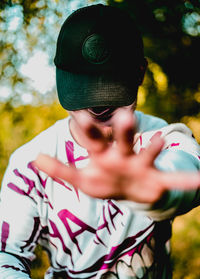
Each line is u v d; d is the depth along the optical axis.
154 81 2.27
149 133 1.35
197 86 2.32
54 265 1.48
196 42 2.26
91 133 0.55
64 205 1.33
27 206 1.35
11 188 1.36
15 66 2.41
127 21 1.39
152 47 2.23
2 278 1.21
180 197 0.73
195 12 2.21
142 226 1.34
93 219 1.33
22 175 1.35
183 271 2.42
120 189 0.58
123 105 1.28
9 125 2.46
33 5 2.29
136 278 1.37
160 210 0.70
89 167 0.58
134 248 1.36
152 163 0.57
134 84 1.31
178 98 2.31
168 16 2.19
